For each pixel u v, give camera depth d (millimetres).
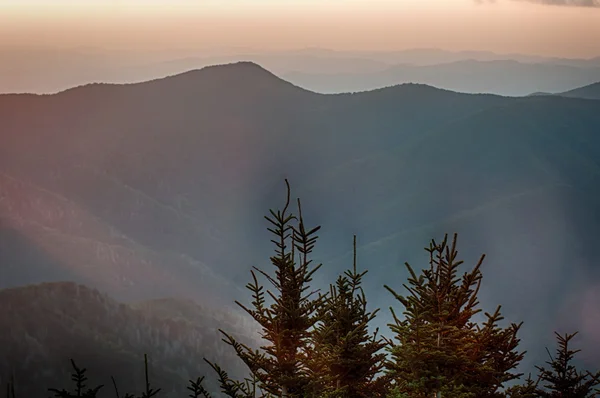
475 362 12680
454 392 11820
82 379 11117
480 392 12797
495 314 13367
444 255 13211
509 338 13555
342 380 14109
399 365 12555
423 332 12266
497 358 13492
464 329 13211
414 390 12258
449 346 12555
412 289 13094
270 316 13953
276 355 13719
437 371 12078
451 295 12953
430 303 12844
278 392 13734
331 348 14000
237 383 13680
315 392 13578
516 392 13031
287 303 13898
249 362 13914
